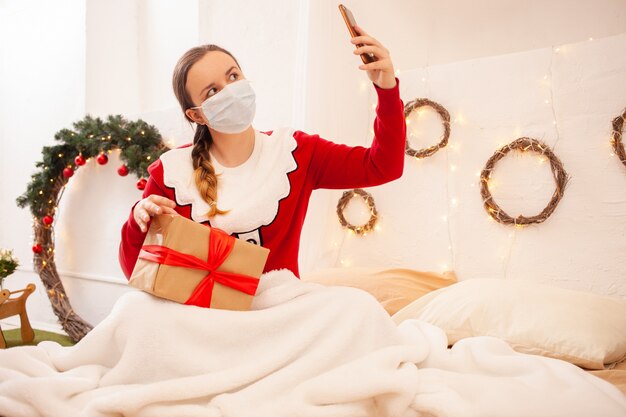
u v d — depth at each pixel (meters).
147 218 1.14
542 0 2.19
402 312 1.80
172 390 0.98
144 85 3.55
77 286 3.40
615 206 1.92
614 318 1.46
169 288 1.12
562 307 1.50
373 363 1.05
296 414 0.95
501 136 2.17
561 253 2.01
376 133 1.33
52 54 3.80
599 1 2.07
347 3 2.50
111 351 1.14
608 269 1.92
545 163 2.06
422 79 2.38
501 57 2.18
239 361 1.10
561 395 1.01
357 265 2.47
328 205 2.34
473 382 1.07
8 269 2.97
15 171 3.96
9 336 3.25
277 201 1.37
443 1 2.41
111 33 3.48
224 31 2.89
